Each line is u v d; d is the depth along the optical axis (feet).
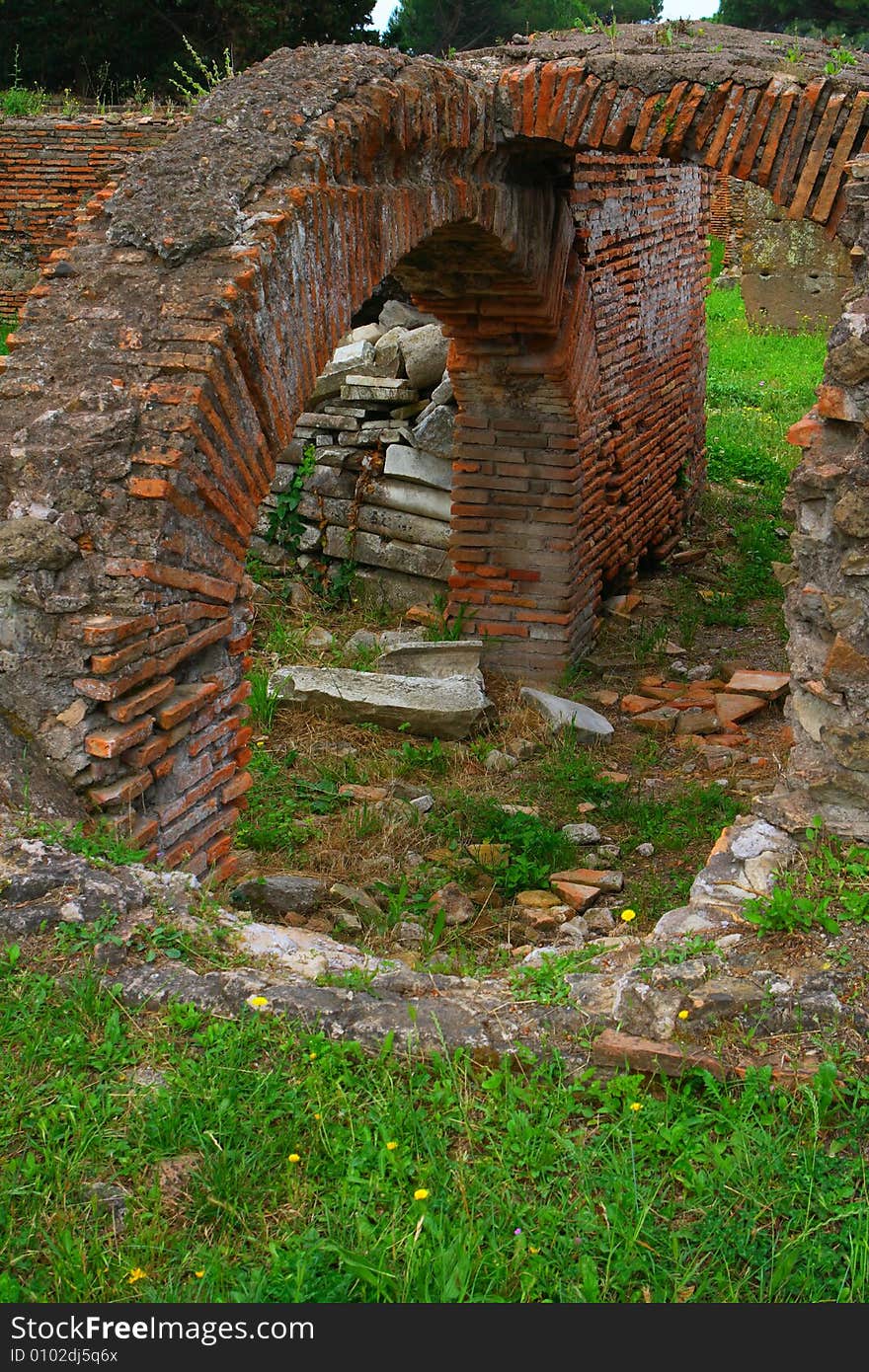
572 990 12.07
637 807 23.58
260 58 65.82
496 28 96.58
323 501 32.63
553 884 20.62
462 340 27.53
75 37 67.00
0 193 43.42
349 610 32.42
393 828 22.03
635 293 32.71
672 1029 11.33
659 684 29.96
